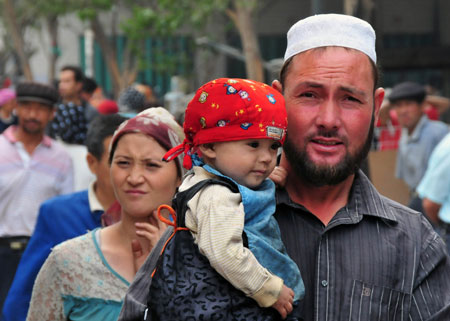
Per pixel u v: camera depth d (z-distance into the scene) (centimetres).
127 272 377
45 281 384
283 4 3366
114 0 2823
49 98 707
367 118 297
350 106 295
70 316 381
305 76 295
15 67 3447
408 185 916
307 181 304
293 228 306
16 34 2992
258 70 2330
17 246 700
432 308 296
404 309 295
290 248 304
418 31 2981
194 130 294
